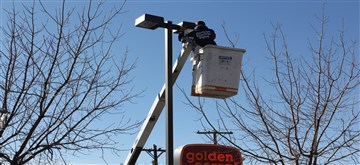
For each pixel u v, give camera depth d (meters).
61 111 7.93
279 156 8.68
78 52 8.11
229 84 8.00
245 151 8.80
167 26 8.59
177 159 16.11
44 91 7.79
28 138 7.63
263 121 8.67
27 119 7.79
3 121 7.67
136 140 9.61
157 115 9.15
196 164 15.87
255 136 8.71
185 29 8.52
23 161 7.64
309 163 8.48
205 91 7.94
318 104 8.56
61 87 7.87
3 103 7.62
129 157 9.72
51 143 7.98
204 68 7.99
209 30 8.36
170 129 8.24
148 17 8.46
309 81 8.80
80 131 8.05
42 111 7.79
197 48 8.23
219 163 14.03
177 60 8.62
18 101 7.75
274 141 8.66
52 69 7.94
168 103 8.35
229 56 8.08
